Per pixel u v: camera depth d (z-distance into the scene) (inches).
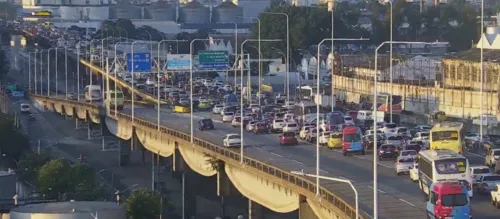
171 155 6348.4
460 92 6663.4
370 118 6515.8
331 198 3324.3
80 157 7869.1
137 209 4783.5
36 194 5610.2
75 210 4372.5
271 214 5044.3
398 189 3698.3
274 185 4114.2
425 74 7824.8
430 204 3043.8
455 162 3408.0
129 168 7657.5
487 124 6048.2
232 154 4889.3
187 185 6122.1
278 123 6259.8
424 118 6599.4
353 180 3944.4
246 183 4640.8
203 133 6299.2
